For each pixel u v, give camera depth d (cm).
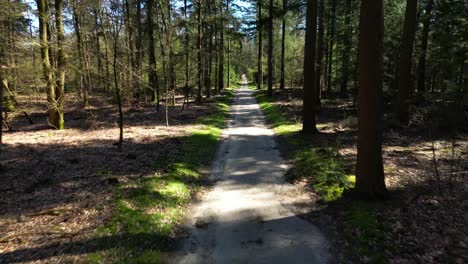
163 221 711
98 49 1266
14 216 684
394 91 2153
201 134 1559
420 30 2395
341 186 882
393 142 1328
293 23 3825
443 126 1438
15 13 1572
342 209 761
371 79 745
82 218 684
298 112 2209
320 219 738
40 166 1011
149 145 1323
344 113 2023
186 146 1326
